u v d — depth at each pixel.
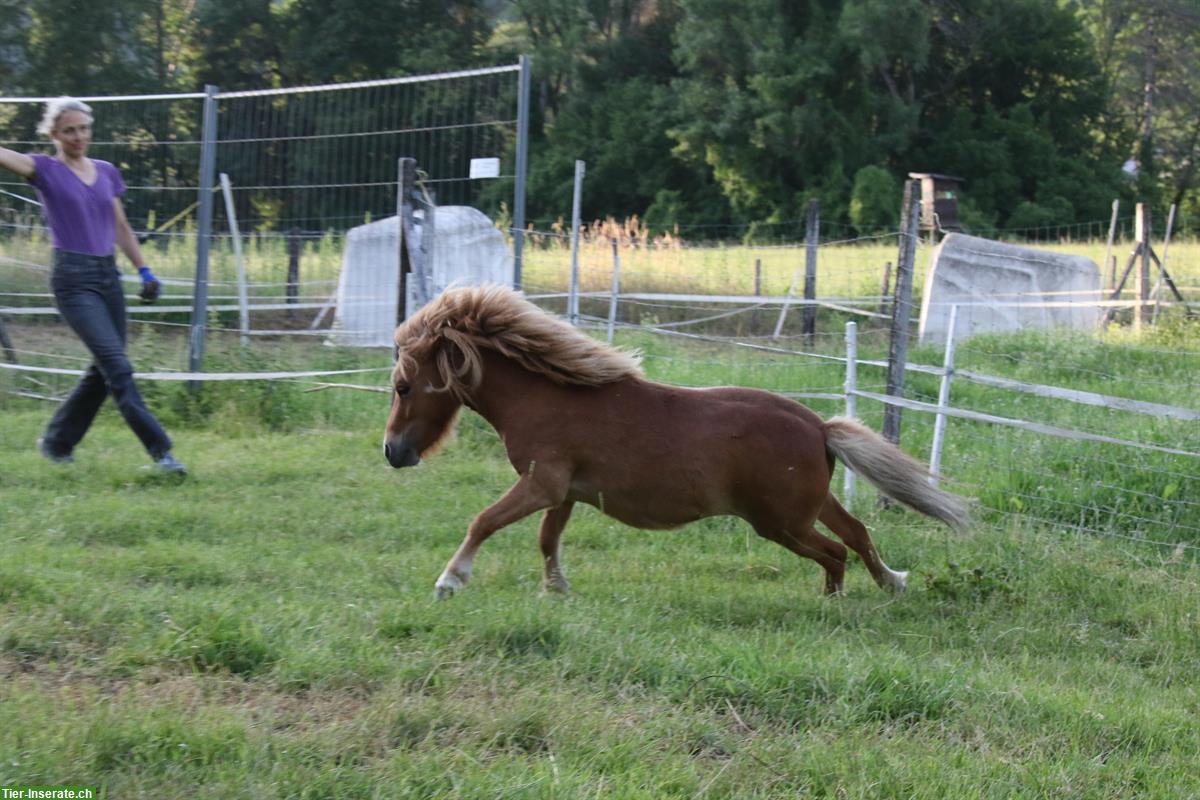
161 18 42.22
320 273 15.60
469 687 4.65
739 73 44.31
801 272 22.25
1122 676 5.55
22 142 14.88
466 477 8.92
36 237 13.67
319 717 4.34
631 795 3.78
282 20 44.62
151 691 4.45
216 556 6.46
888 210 39.59
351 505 8.02
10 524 6.95
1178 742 4.66
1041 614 6.46
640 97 46.41
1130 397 11.74
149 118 13.22
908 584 6.86
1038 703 4.88
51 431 8.67
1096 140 51.84
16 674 4.57
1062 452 9.22
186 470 8.50
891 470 6.44
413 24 45.09
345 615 5.40
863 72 43.03
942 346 14.96
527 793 3.75
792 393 9.11
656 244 24.27
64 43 37.69
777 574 7.07
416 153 11.90
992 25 47.66
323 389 11.34
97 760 3.84
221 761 3.91
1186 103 55.03
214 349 12.82
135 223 13.34
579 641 5.14
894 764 4.17
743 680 4.78
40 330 13.80
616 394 6.19
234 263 14.96
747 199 44.16
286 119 12.39
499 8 50.25
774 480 6.19
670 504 6.18
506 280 14.88
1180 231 44.59
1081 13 55.97
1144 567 7.34
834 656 5.16
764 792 3.95
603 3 48.38
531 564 6.84
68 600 5.28
